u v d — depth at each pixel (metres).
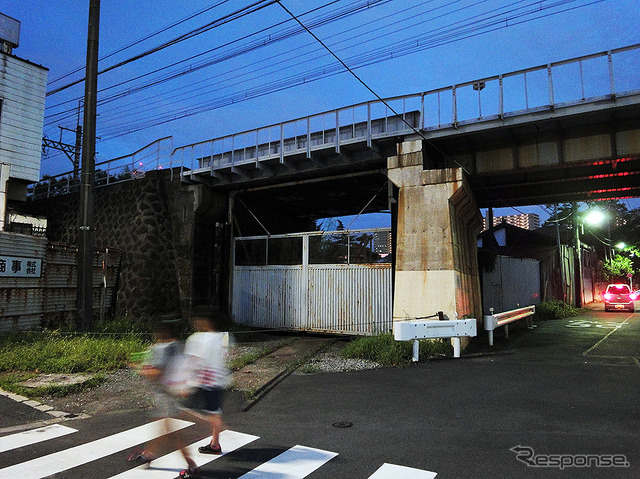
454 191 12.71
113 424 5.91
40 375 8.38
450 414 6.21
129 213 19.31
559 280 29.88
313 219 26.09
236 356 11.41
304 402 7.00
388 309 15.38
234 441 5.17
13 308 11.93
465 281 14.16
